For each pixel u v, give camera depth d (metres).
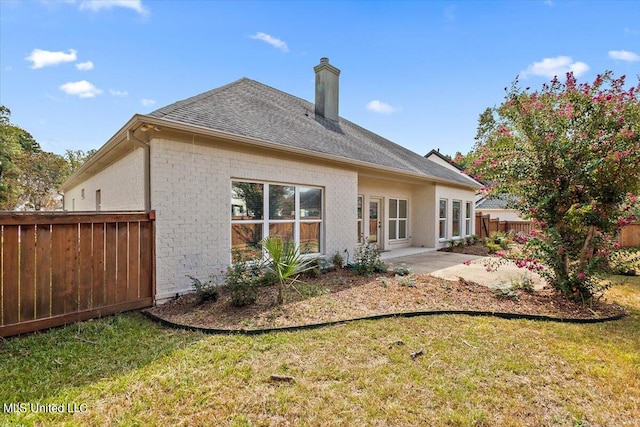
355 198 9.25
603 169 4.89
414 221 13.68
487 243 13.37
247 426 2.29
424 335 3.97
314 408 2.50
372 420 2.37
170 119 5.19
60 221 4.16
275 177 7.00
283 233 7.30
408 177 11.18
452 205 14.39
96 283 4.50
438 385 2.84
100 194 9.94
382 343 3.71
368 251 8.09
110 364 3.17
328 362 3.23
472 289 6.20
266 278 5.81
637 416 2.49
